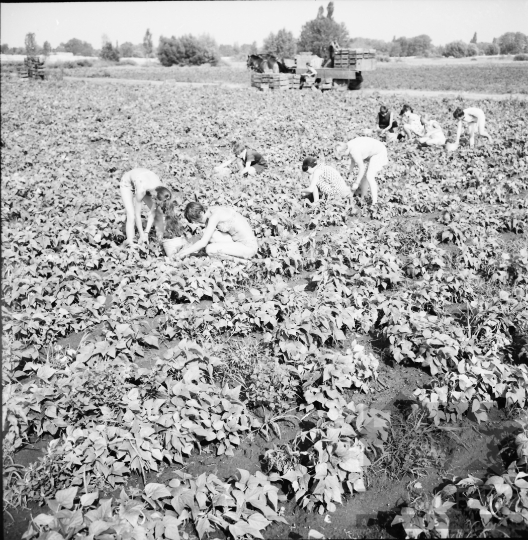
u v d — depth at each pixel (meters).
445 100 23.55
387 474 4.56
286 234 8.80
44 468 4.44
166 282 7.27
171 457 4.66
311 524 4.16
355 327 6.69
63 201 11.38
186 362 5.54
